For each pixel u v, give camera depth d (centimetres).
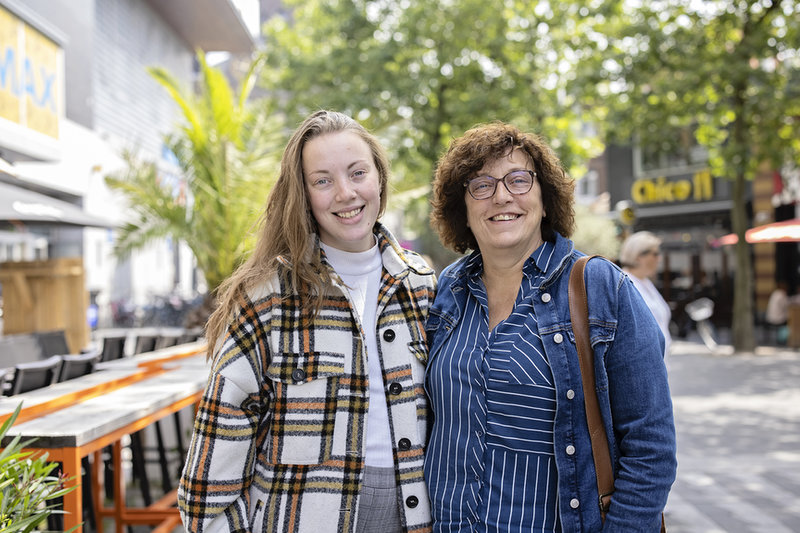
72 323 816
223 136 789
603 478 179
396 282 208
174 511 418
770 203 1973
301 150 202
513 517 182
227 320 194
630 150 2583
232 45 2259
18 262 794
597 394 181
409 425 200
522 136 205
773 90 1299
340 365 195
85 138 1259
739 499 514
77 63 1390
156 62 1938
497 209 200
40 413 284
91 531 434
